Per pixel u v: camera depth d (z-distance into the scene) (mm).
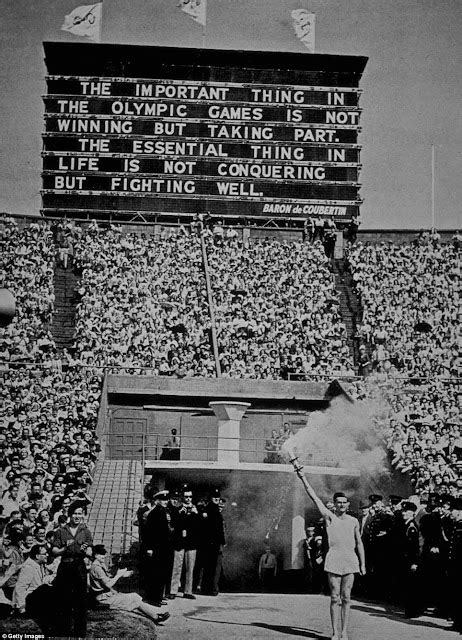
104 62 43344
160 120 43469
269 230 44062
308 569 21547
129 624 13680
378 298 41719
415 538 15914
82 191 42906
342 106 43969
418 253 43812
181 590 19141
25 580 13508
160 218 43844
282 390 35094
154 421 34781
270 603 17609
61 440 26594
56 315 39219
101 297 39062
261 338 38000
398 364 38031
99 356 35969
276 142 43625
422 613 16062
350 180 43812
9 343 35469
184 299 39594
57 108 43188
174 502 18422
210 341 37375
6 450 23406
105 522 23312
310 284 41469
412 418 31562
